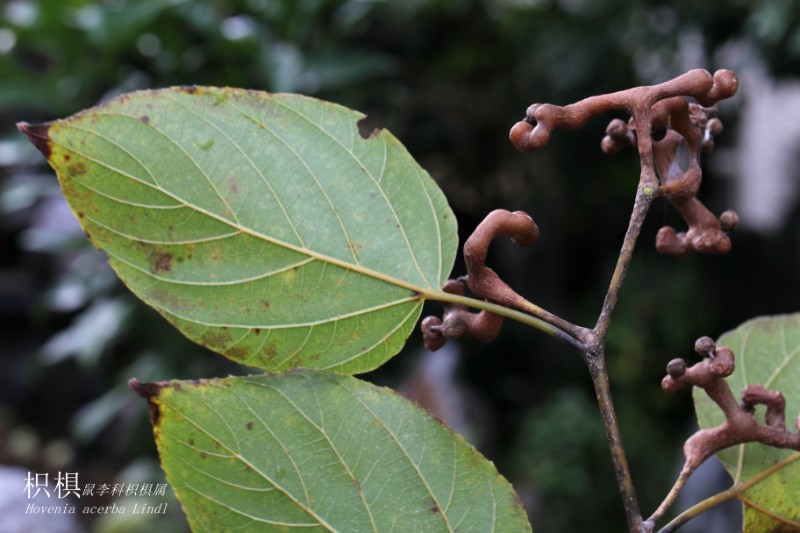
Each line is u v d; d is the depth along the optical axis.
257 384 0.44
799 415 0.49
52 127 0.44
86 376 2.88
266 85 1.60
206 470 0.44
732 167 2.98
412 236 0.47
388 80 2.13
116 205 0.45
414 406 0.45
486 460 0.45
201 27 1.51
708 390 0.46
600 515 2.13
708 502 0.46
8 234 2.90
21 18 1.59
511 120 2.28
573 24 2.24
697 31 2.19
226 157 0.46
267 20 1.68
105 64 1.62
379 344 0.47
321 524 0.45
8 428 2.68
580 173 2.37
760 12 1.90
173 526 1.85
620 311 2.53
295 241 0.46
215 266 0.46
